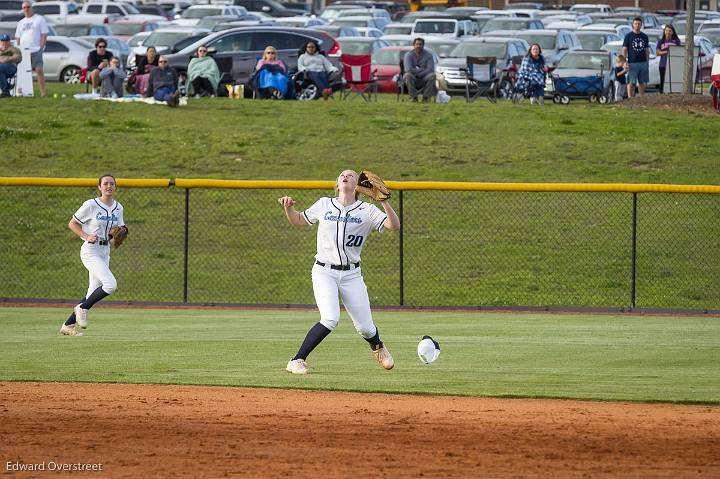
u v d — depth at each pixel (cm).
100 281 5044
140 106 10875
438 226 8238
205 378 3950
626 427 3175
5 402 3472
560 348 4828
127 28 18350
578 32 16012
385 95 13100
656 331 5491
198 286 7394
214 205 8644
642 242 7944
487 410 3403
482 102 11750
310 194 8869
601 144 9925
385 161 9469
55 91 12362
